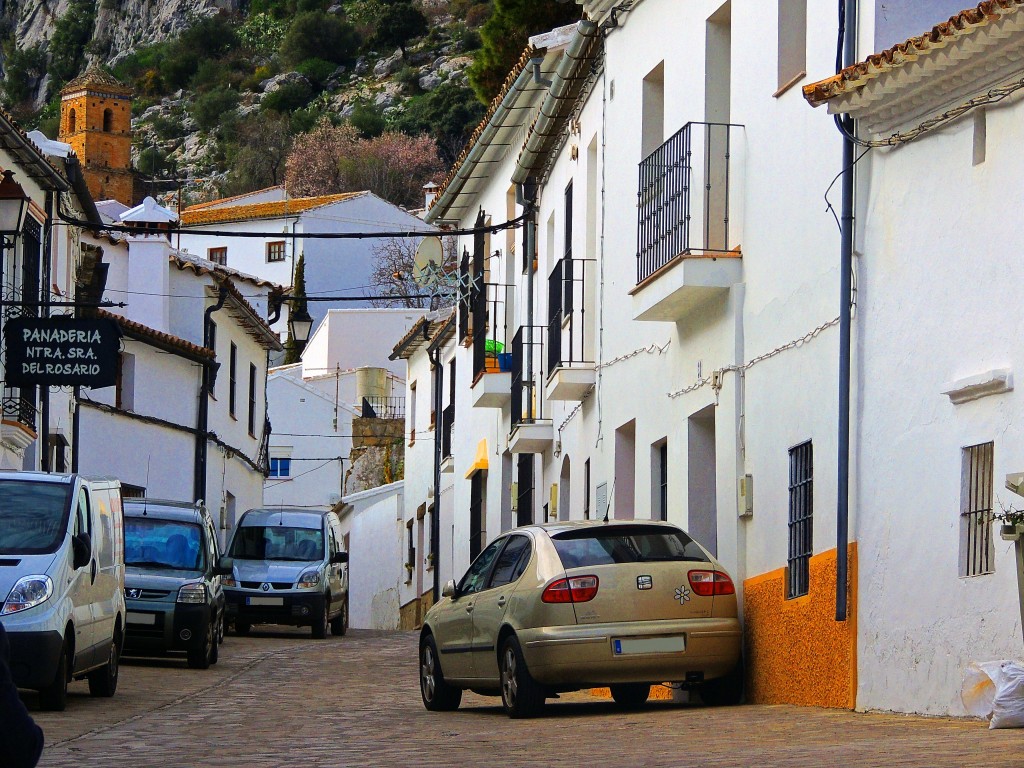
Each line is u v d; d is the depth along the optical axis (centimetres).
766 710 1161
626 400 1748
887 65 999
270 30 14625
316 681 1841
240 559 2880
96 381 2134
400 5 13375
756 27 1342
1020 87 922
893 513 1047
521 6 3164
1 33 17050
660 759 877
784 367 1249
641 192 1602
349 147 10325
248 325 4003
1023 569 839
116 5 16050
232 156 12538
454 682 1375
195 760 985
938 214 1009
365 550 4656
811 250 1195
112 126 11269
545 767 868
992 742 826
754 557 1308
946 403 988
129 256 3538
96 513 1477
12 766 394
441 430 3672
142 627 1973
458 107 10681
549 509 2227
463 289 2956
